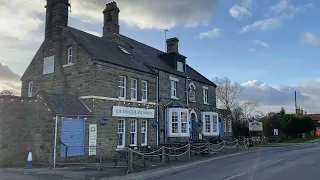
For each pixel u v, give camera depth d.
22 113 18.67
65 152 17.41
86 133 19.03
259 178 11.95
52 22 23.33
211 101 35.97
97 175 13.54
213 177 12.33
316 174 12.95
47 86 22.72
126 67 22.84
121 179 12.59
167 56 31.30
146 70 25.19
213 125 33.84
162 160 17.95
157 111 26.06
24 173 14.13
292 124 53.97
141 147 19.89
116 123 21.42
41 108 17.83
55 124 17.08
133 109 23.08
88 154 18.91
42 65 23.50
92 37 25.05
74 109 18.64
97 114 20.00
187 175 13.11
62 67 22.20
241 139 38.31
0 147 17.78
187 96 30.75
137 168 15.86
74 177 13.02
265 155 21.91
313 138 53.31
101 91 20.59
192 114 31.50
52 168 15.88
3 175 13.52
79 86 20.88
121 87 22.73
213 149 25.66
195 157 21.22
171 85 28.97
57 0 23.17
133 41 32.06
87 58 20.77
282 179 11.73
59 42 22.61
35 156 17.53
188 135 28.22
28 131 18.28
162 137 26.42
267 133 47.16
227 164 16.75
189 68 36.88
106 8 28.52
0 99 18.28
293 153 23.52
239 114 52.94
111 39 27.77
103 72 20.98
